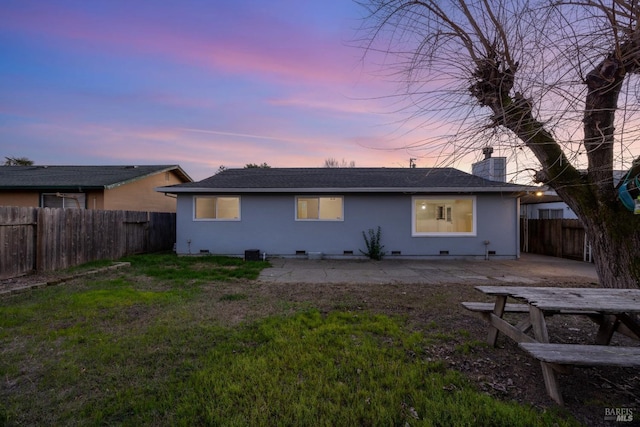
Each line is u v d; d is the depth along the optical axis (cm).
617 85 267
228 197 1052
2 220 571
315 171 1298
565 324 383
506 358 283
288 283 615
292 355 280
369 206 1032
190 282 606
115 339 315
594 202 324
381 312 417
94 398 216
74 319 373
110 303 436
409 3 336
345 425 188
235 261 905
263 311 417
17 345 299
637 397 223
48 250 675
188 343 308
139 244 1055
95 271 675
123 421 192
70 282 580
